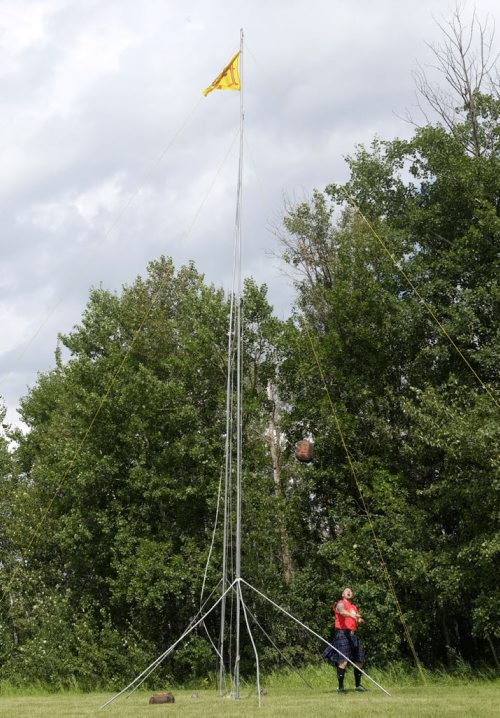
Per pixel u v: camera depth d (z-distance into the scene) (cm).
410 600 1995
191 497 2339
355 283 2288
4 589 2434
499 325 1986
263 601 2241
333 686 1588
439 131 2328
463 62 2498
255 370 2422
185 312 2666
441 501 1923
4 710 1205
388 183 2539
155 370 2617
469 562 1778
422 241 2336
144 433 2366
